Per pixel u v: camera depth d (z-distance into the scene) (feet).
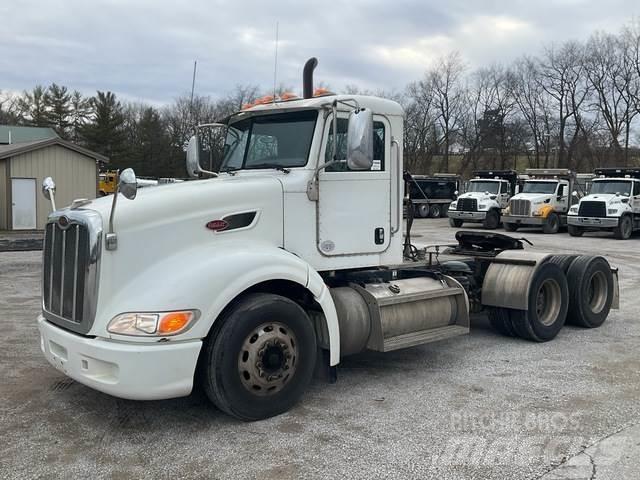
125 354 13.00
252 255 14.85
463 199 98.43
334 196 17.35
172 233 14.51
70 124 262.47
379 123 18.26
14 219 79.15
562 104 206.59
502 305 22.71
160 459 12.91
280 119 17.75
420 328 19.19
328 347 16.35
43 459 12.89
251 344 14.61
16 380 18.10
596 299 26.32
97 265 13.58
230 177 17.46
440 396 16.96
